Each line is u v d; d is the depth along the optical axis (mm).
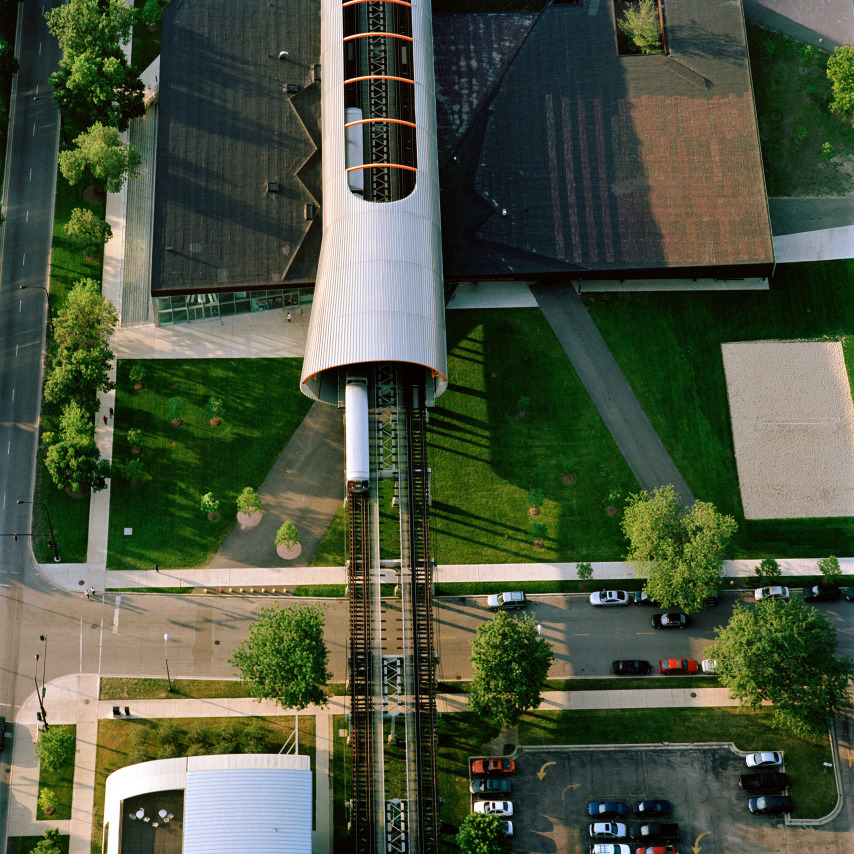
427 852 101750
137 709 109438
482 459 120875
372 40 123438
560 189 126812
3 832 104688
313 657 102688
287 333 125875
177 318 125125
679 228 125438
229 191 124750
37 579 114562
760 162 127875
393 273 111938
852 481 121500
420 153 118500
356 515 112812
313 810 105500
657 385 125000
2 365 123500
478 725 109375
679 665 111375
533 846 105188
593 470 120938
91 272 127750
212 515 117688
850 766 108375
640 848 104438
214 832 95062
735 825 106188
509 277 125125
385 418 114688
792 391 125125
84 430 115875
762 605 108438
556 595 115500
